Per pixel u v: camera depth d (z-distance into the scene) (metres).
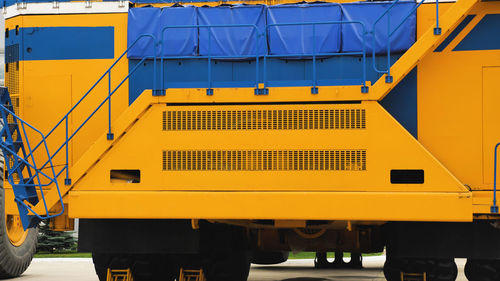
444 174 7.91
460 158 8.52
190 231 8.75
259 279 13.67
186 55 9.41
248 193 8.20
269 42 9.27
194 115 8.42
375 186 8.05
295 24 8.55
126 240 8.84
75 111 9.64
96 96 9.63
